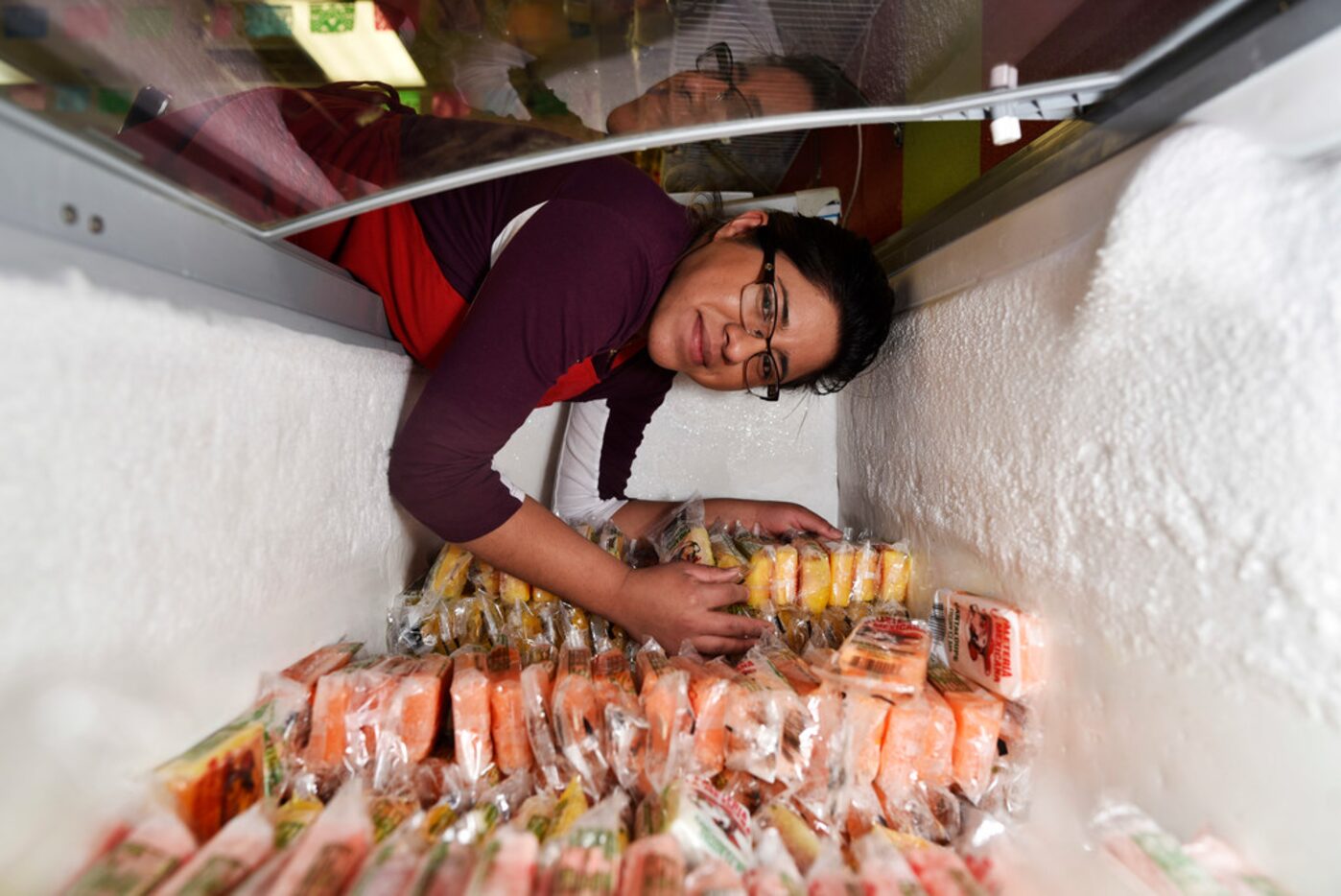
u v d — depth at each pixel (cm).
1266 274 47
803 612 104
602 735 68
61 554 42
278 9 52
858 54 59
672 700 67
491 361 80
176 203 55
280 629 70
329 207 68
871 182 169
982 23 57
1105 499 61
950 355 95
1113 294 57
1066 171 69
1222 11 49
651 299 91
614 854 49
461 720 68
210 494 57
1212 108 52
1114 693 60
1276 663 44
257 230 68
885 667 72
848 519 145
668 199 94
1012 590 78
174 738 52
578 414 133
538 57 58
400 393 106
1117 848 52
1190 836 52
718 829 55
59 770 42
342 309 87
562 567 90
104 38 45
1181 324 53
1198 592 51
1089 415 64
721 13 56
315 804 59
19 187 40
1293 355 44
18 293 39
